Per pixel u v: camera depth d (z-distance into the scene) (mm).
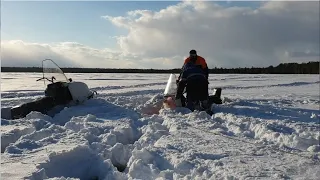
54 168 4207
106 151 4832
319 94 17172
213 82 29172
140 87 20781
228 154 4762
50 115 8422
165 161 4477
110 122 7094
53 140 5352
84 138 5516
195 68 9125
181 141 5484
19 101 11078
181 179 3793
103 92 16141
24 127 6234
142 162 4266
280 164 4324
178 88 9172
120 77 38812
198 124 7043
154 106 9594
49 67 9430
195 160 4398
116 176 3977
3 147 5332
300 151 5082
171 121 7223
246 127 6895
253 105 10391
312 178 3799
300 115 8836
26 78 32312
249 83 27547
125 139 6047
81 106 9070
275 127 6668
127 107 9508
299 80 33969
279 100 12609
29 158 4289
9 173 3658
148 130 6504
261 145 5363
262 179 3723
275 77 42906
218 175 3834
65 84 9211
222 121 7566
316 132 6324
